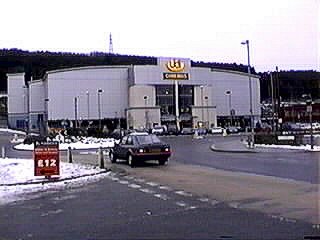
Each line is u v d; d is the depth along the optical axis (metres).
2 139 84.06
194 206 11.77
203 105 118.31
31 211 11.93
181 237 8.38
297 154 30.62
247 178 17.67
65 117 113.81
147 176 20.11
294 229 8.68
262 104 140.62
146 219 10.29
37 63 171.12
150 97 113.75
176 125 110.12
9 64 171.00
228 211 10.83
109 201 13.27
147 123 111.38
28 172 21.25
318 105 105.19
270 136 43.62
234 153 34.38
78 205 12.70
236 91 128.00
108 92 117.31
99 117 115.56
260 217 9.95
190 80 117.88
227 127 105.12
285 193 13.33
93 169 22.92
